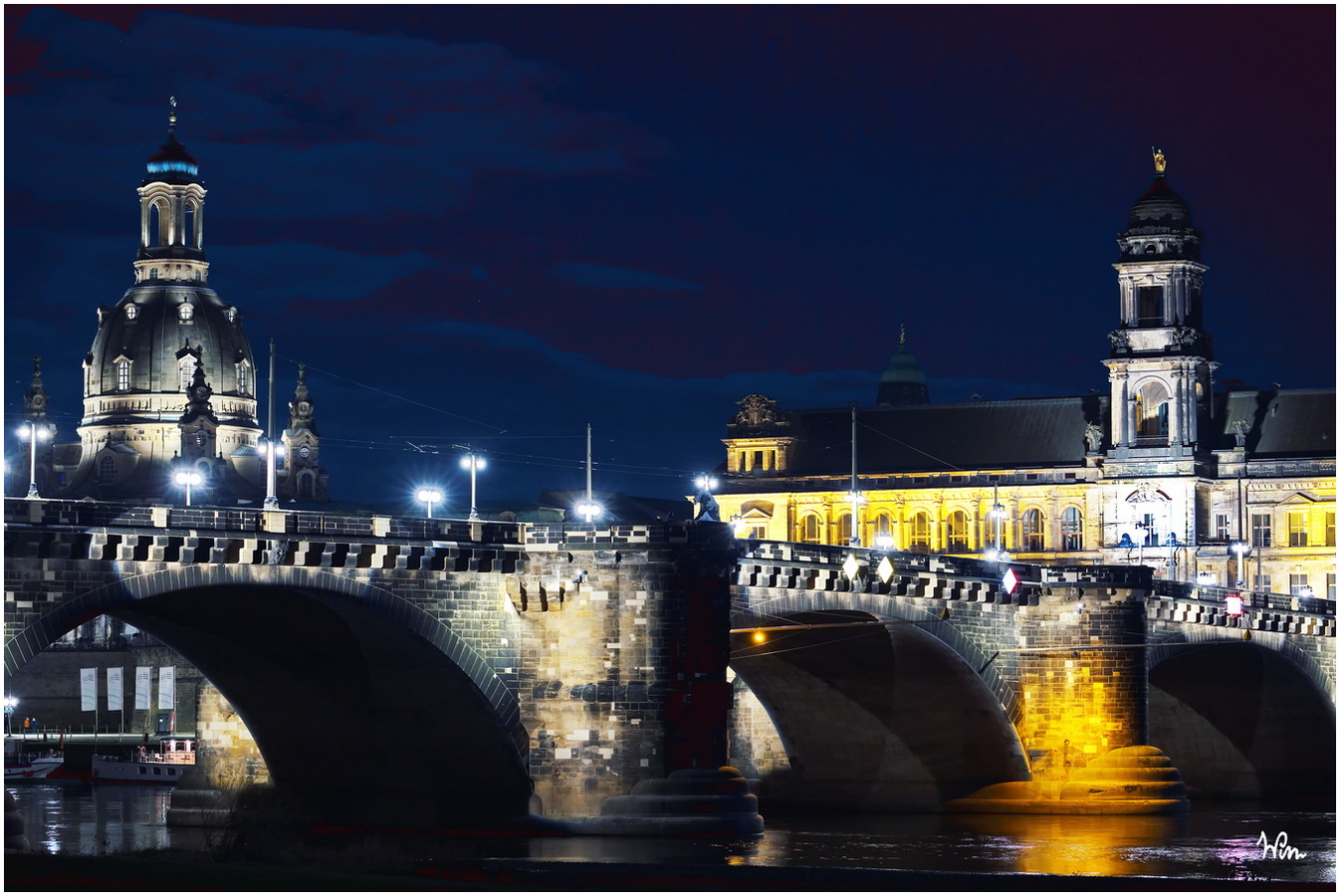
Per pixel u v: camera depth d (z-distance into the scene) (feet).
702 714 395.75
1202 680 615.57
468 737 397.19
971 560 490.08
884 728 507.71
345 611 371.76
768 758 533.14
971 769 506.89
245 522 350.43
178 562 340.18
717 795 391.04
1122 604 507.30
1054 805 492.95
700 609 396.98
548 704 395.75
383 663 389.80
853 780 519.60
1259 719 629.92
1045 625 505.66
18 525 317.83
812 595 437.99
